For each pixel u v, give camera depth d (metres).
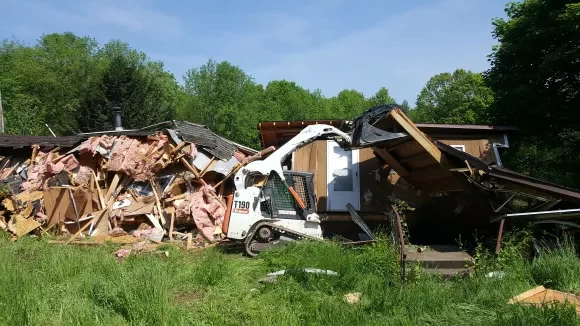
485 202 9.64
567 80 14.66
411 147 10.16
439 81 46.06
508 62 15.79
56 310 5.71
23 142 15.88
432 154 9.49
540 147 16.08
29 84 43.19
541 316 5.26
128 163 14.04
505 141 14.20
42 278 7.18
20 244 10.94
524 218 8.83
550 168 16.22
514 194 9.02
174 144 14.46
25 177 14.96
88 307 5.75
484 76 16.70
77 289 6.56
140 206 13.76
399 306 5.95
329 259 8.20
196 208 13.46
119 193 14.11
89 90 33.94
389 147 11.05
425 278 7.17
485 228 10.11
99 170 14.38
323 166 13.91
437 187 11.17
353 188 13.66
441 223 11.54
